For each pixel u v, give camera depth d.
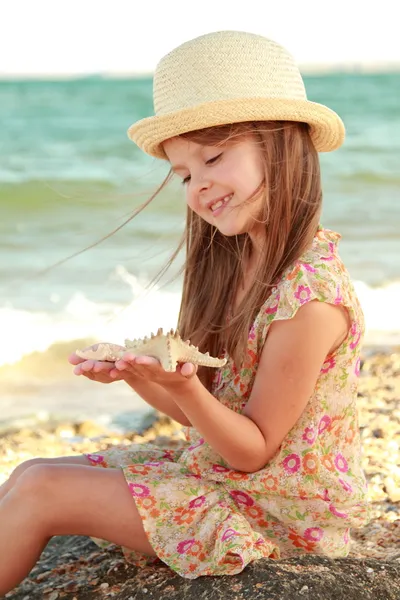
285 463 2.81
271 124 2.89
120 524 2.72
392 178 17.30
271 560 2.69
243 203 2.87
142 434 5.25
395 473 4.15
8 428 5.32
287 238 2.90
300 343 2.75
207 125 2.82
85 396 6.07
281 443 2.83
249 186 2.86
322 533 2.85
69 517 2.71
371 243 11.71
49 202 13.67
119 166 18.47
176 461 3.14
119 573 3.04
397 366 6.62
